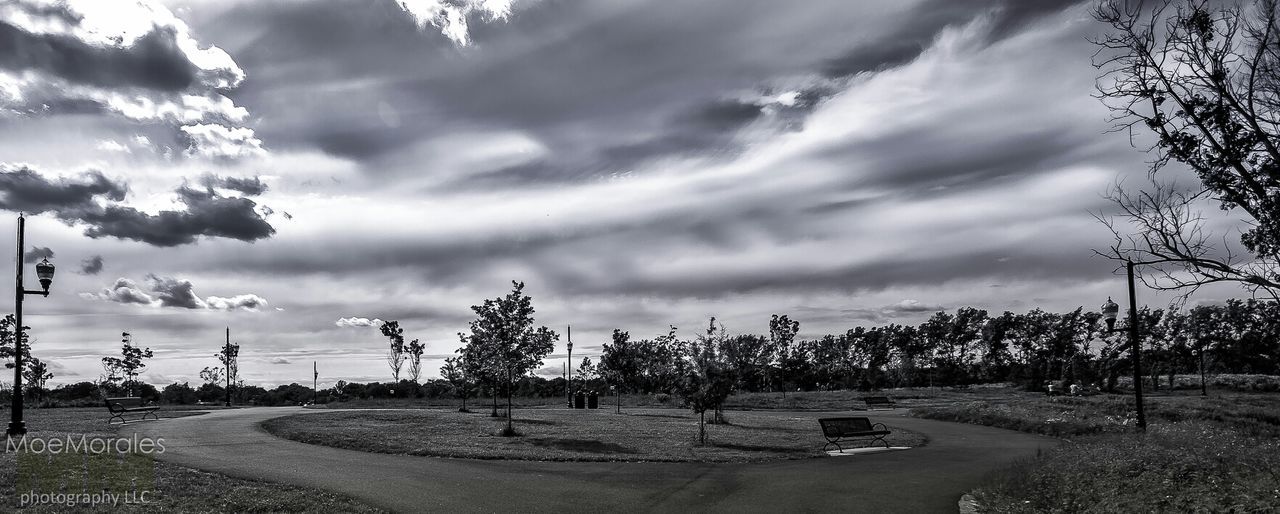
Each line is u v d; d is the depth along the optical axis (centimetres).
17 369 1798
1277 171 1078
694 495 1253
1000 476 1363
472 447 1855
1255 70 1101
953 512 1150
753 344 3206
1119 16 1198
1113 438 1808
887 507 1180
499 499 1177
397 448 1798
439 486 1272
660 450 1911
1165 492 1015
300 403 5628
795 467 1630
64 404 4575
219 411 3366
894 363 10231
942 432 2752
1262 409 3275
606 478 1412
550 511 1101
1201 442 1410
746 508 1154
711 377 2173
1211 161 1133
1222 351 7394
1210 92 1137
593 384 6969
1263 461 1096
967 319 10575
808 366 9512
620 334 6512
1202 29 1128
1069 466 1291
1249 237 1127
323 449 1758
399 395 6088
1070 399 4022
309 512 1028
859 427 2184
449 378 3872
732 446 2073
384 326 7019
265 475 1299
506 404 5066
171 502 1036
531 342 2761
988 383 9488
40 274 1888
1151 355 7231
